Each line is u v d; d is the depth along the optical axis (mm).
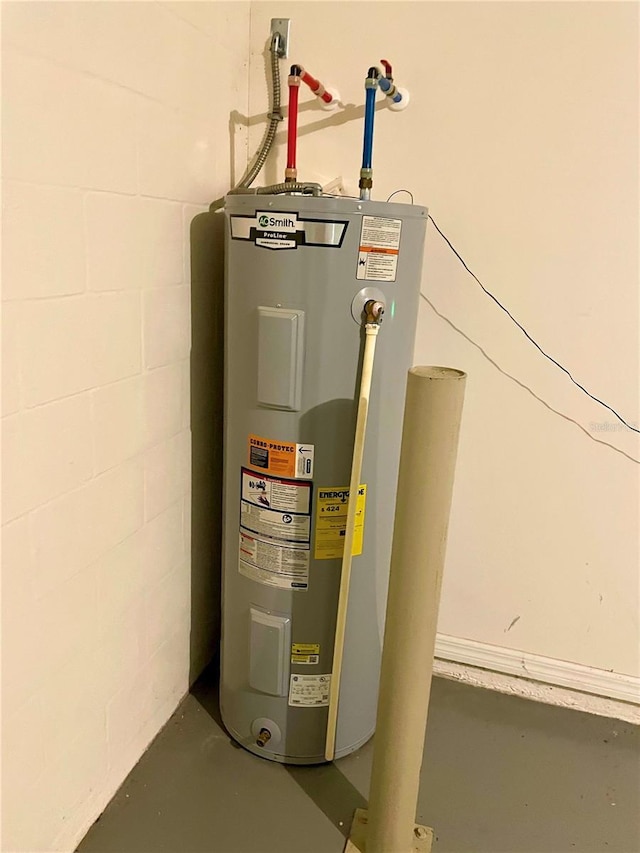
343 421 1269
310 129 1525
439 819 1367
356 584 1373
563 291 1461
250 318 1256
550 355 1507
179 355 1413
